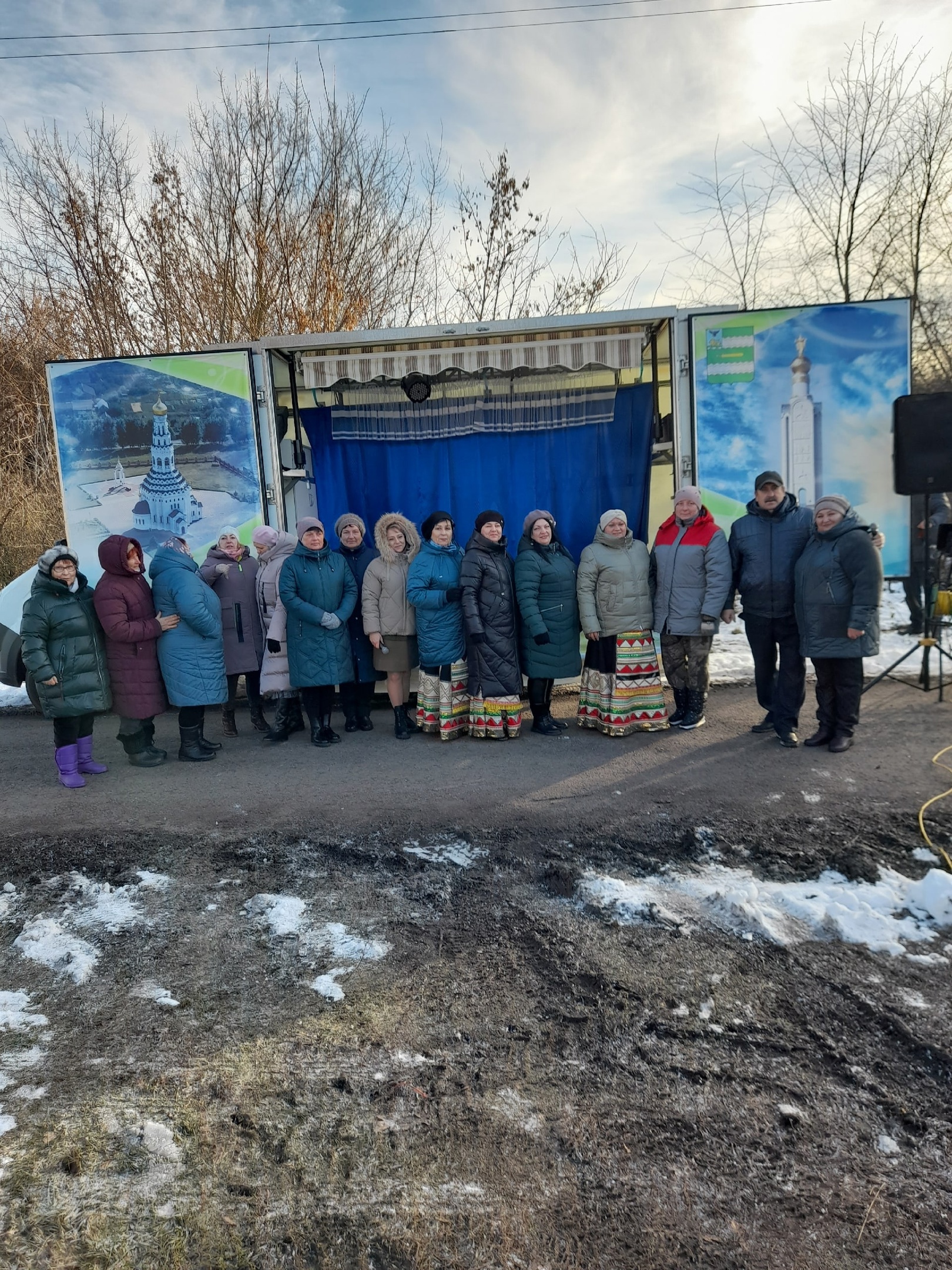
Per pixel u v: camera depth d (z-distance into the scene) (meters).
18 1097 2.56
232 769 5.56
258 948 3.40
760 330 6.81
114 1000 3.08
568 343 6.80
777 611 5.48
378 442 7.31
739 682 7.40
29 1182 2.22
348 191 12.97
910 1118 2.40
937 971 3.10
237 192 12.47
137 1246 2.03
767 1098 2.51
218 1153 2.32
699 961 3.20
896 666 6.70
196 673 5.57
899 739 5.52
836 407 6.91
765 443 6.92
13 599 7.19
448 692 5.96
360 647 6.31
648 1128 2.40
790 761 5.20
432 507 7.33
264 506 7.12
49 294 13.26
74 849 4.27
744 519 5.64
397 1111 2.48
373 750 5.87
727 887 3.69
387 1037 2.82
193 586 5.47
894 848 4.02
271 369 7.09
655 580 5.93
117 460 7.11
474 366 6.80
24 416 13.88
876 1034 2.77
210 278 12.50
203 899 3.80
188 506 7.12
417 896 3.77
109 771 5.63
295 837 4.34
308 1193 2.19
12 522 13.02
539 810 4.59
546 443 7.22
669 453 7.16
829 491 6.97
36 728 7.15
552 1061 2.69
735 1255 1.99
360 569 6.25
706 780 4.93
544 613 5.84
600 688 5.95
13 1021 2.97
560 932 3.44
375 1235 2.06
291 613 5.78
